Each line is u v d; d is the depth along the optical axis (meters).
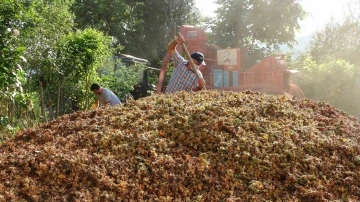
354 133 3.90
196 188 2.94
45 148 3.08
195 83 5.63
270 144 3.40
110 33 18.86
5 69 5.80
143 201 2.76
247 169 3.17
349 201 3.01
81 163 2.91
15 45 6.87
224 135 3.43
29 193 2.66
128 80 11.47
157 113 3.74
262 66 8.74
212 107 3.80
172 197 2.83
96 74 9.96
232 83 8.74
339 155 3.49
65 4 10.50
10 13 6.61
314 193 3.01
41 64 7.93
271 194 3.02
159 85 5.61
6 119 5.79
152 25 20.48
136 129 3.44
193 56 5.75
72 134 3.46
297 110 4.16
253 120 3.73
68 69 8.62
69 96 9.09
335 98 12.53
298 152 3.38
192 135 3.39
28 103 6.55
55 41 8.36
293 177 3.13
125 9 18.95
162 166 3.01
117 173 2.91
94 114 3.92
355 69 14.79
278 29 15.52
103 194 2.72
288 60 17.45
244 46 15.72
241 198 2.94
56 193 2.71
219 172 3.10
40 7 8.56
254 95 4.46
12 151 3.31
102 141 3.23
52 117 8.30
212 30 15.94
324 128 3.87
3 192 2.65
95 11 18.73
